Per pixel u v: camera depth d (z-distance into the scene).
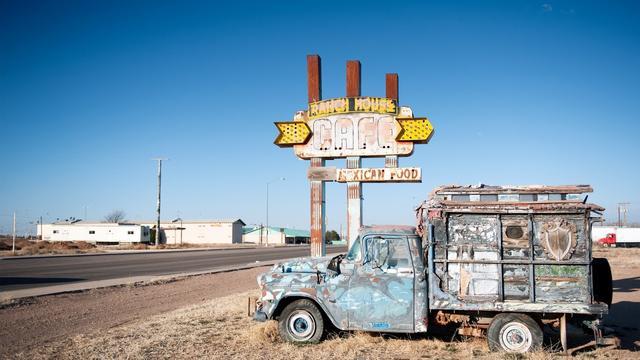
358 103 15.34
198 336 9.32
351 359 7.75
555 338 9.23
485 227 8.41
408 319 8.53
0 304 13.34
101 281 19.88
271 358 7.81
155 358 7.82
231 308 12.34
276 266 9.47
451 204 8.49
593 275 8.59
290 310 8.80
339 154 15.31
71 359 7.78
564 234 8.17
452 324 8.95
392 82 15.41
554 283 8.16
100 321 11.23
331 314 8.69
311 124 15.55
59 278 21.52
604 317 11.86
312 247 15.13
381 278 8.64
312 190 15.30
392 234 8.77
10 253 44.25
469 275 8.37
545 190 8.59
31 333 9.90
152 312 12.52
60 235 87.12
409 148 14.95
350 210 15.05
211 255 46.00
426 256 8.69
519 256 8.29
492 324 8.27
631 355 8.19
